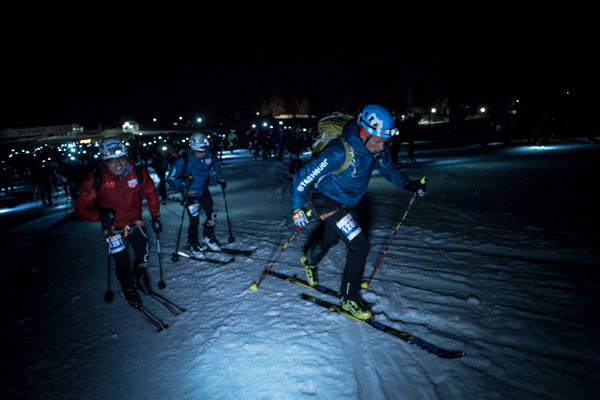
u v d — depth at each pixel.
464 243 4.20
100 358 2.61
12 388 2.36
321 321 2.81
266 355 2.44
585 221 4.59
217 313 3.09
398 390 2.06
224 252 4.67
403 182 2.94
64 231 6.85
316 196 2.85
